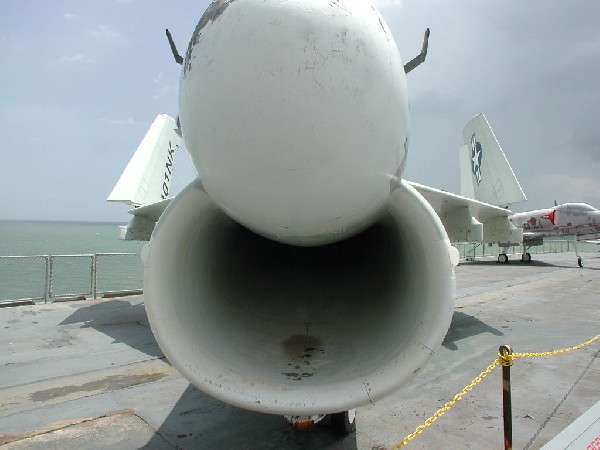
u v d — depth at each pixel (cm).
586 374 603
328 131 187
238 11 189
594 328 913
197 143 211
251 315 338
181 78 218
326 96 182
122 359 674
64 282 1750
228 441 400
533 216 2992
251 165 200
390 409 475
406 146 230
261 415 456
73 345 757
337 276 402
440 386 552
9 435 414
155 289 260
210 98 193
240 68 183
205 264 315
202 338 275
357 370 262
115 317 1002
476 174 2114
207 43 195
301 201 213
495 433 417
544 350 736
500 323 966
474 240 750
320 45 180
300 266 418
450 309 248
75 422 443
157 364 649
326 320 340
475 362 662
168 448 388
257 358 284
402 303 300
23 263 2170
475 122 2089
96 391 534
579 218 2775
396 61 209
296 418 291
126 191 1039
